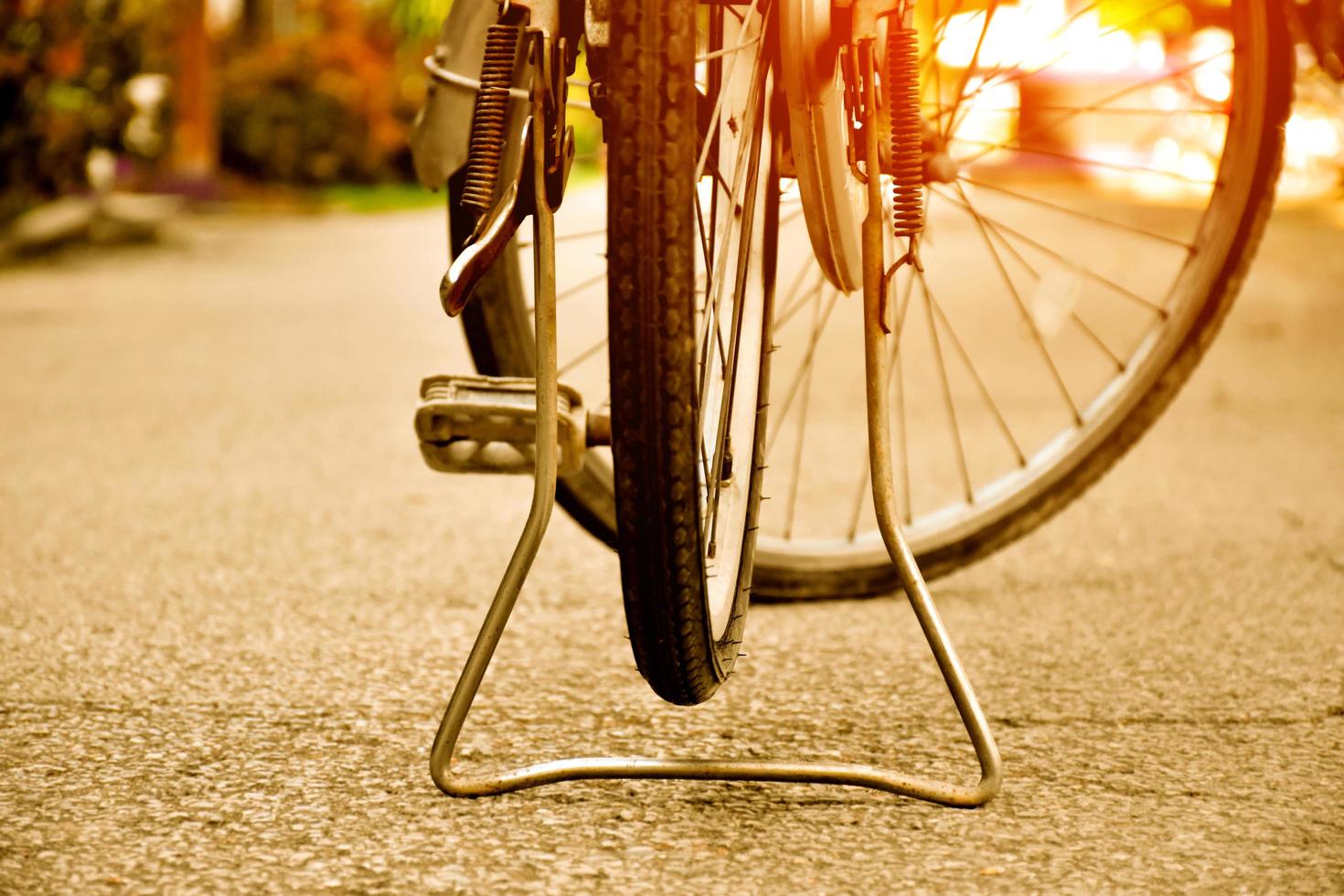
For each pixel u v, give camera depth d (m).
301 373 5.97
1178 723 2.22
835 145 1.92
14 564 3.16
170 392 5.49
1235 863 1.74
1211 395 5.27
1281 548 3.28
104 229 12.73
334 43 22.23
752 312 2.06
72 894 1.65
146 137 13.38
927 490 3.88
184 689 2.37
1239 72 2.73
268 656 2.54
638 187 1.62
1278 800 1.93
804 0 1.85
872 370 1.93
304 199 19.94
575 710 2.29
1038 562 3.19
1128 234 12.28
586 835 1.81
